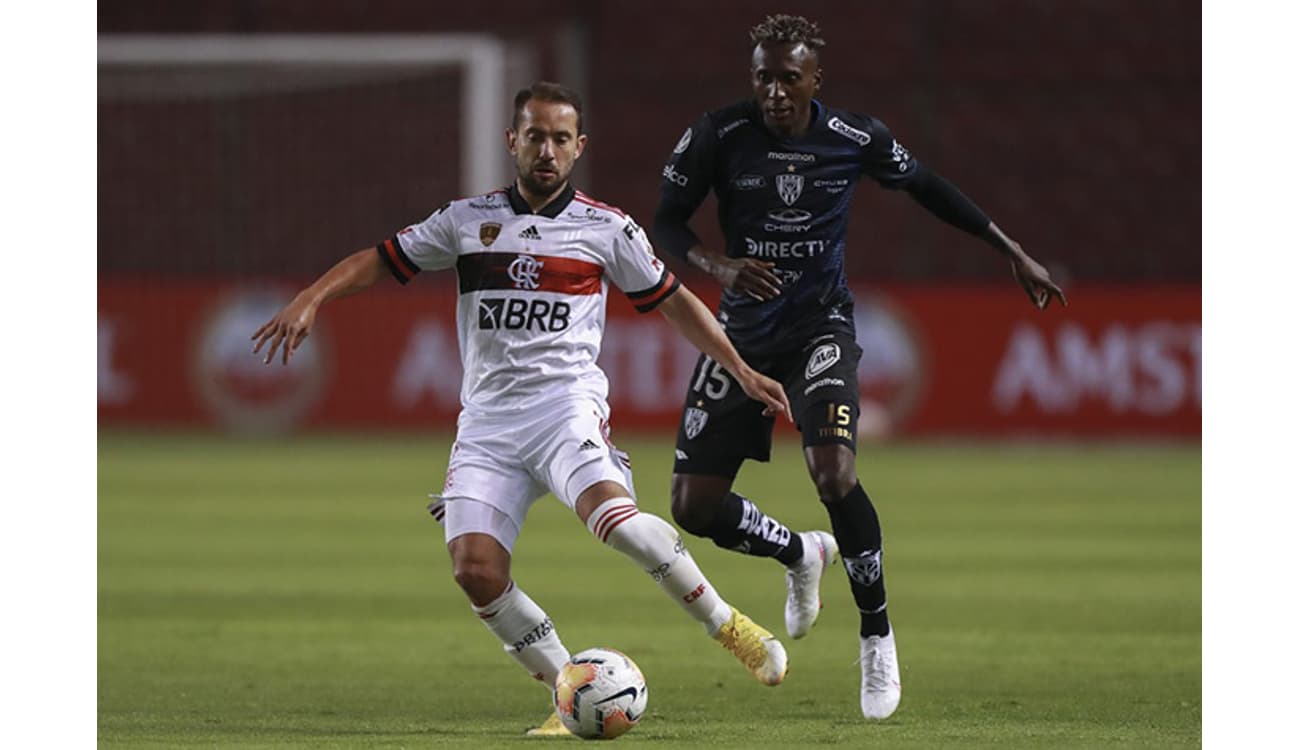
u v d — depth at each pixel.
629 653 28.61
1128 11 94.94
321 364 77.44
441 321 77.00
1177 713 22.81
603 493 20.72
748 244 24.56
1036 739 20.59
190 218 94.31
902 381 76.62
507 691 24.92
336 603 34.81
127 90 92.12
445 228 21.61
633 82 96.06
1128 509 52.84
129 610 33.81
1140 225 93.56
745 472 65.12
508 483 21.23
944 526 48.59
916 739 20.53
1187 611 33.66
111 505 53.50
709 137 24.56
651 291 21.67
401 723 21.97
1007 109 94.81
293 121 94.50
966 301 76.38
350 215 94.75
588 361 21.69
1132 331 75.69
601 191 95.31
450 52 76.88
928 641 30.06
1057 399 76.00
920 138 94.88
